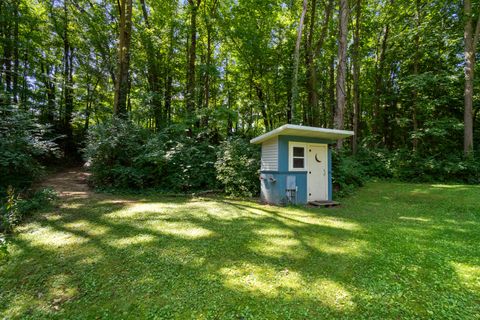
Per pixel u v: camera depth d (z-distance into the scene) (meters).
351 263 3.32
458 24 12.62
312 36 14.98
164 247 3.89
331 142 8.45
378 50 17.95
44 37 15.18
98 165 9.02
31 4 14.30
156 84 15.39
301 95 15.40
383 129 18.80
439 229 4.87
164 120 13.46
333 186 9.46
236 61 17.09
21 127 7.25
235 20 14.87
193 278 2.98
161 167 9.26
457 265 3.22
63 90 16.80
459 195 7.94
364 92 19.53
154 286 2.83
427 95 14.54
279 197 7.33
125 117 11.08
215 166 9.09
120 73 11.53
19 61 14.71
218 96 18.45
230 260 3.44
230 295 2.64
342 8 11.59
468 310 2.34
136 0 15.93
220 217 5.73
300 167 7.82
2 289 2.84
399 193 9.10
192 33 14.20
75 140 16.98
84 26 15.05
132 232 4.56
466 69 12.00
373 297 2.56
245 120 17.22
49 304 2.58
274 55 15.51
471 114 12.00
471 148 12.03
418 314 2.29
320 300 2.52
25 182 7.06
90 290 2.79
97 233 4.48
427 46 13.68
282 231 4.72
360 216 5.98
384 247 3.87
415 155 13.17
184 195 8.61
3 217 4.60
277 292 2.67
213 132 13.49
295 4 15.26
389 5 14.70
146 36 13.99
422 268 3.16
